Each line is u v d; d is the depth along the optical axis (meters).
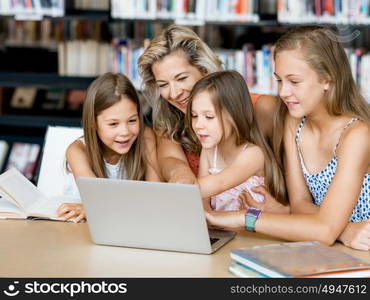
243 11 7.58
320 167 3.86
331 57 3.50
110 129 4.12
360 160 3.51
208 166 4.31
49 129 5.05
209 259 3.27
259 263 2.88
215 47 8.14
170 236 3.35
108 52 8.17
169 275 3.06
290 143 3.96
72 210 4.02
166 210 3.29
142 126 4.32
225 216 3.59
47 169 4.93
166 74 4.24
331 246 3.50
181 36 4.25
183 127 4.48
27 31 8.50
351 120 3.62
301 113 3.54
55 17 7.99
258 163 4.00
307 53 3.44
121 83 4.12
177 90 4.25
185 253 3.37
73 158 4.32
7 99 8.62
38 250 3.42
